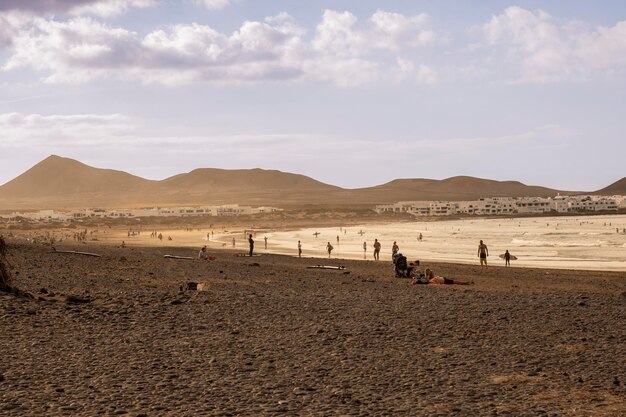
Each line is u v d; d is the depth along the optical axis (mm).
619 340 16688
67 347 15414
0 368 13219
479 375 13039
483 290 31312
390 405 10883
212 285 30969
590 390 11867
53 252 54750
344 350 15438
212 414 10234
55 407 10492
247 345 15961
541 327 18609
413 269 40750
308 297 25516
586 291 33844
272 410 10508
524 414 10320
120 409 10414
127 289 28438
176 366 13672
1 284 22562
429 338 16953
